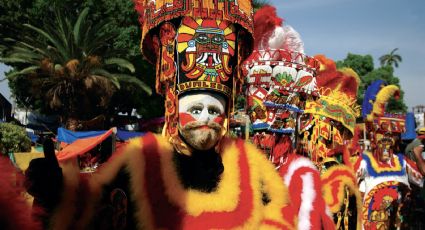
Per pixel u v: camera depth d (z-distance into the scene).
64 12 16.14
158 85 2.19
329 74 3.88
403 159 5.24
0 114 18.59
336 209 3.22
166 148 2.04
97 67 14.38
